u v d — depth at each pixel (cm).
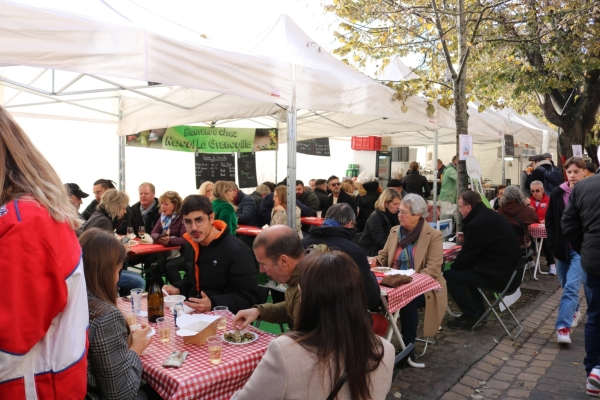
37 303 136
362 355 154
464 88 728
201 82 397
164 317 297
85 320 154
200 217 363
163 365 235
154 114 805
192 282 394
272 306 315
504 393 393
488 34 959
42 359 143
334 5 823
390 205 612
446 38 778
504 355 476
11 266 132
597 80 1378
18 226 134
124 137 891
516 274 520
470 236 527
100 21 335
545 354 479
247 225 838
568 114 1439
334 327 154
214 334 274
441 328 552
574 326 565
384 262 506
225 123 1020
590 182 379
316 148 1307
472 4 833
